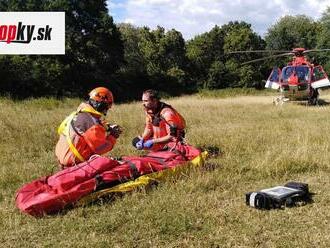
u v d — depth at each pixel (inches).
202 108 762.2
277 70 958.4
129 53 2218.3
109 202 251.9
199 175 285.3
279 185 281.6
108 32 1774.1
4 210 244.1
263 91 1877.5
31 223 227.3
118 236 208.7
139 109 719.7
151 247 197.9
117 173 261.6
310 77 895.7
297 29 2346.2
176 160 297.6
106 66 1807.3
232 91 1849.2
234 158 344.2
